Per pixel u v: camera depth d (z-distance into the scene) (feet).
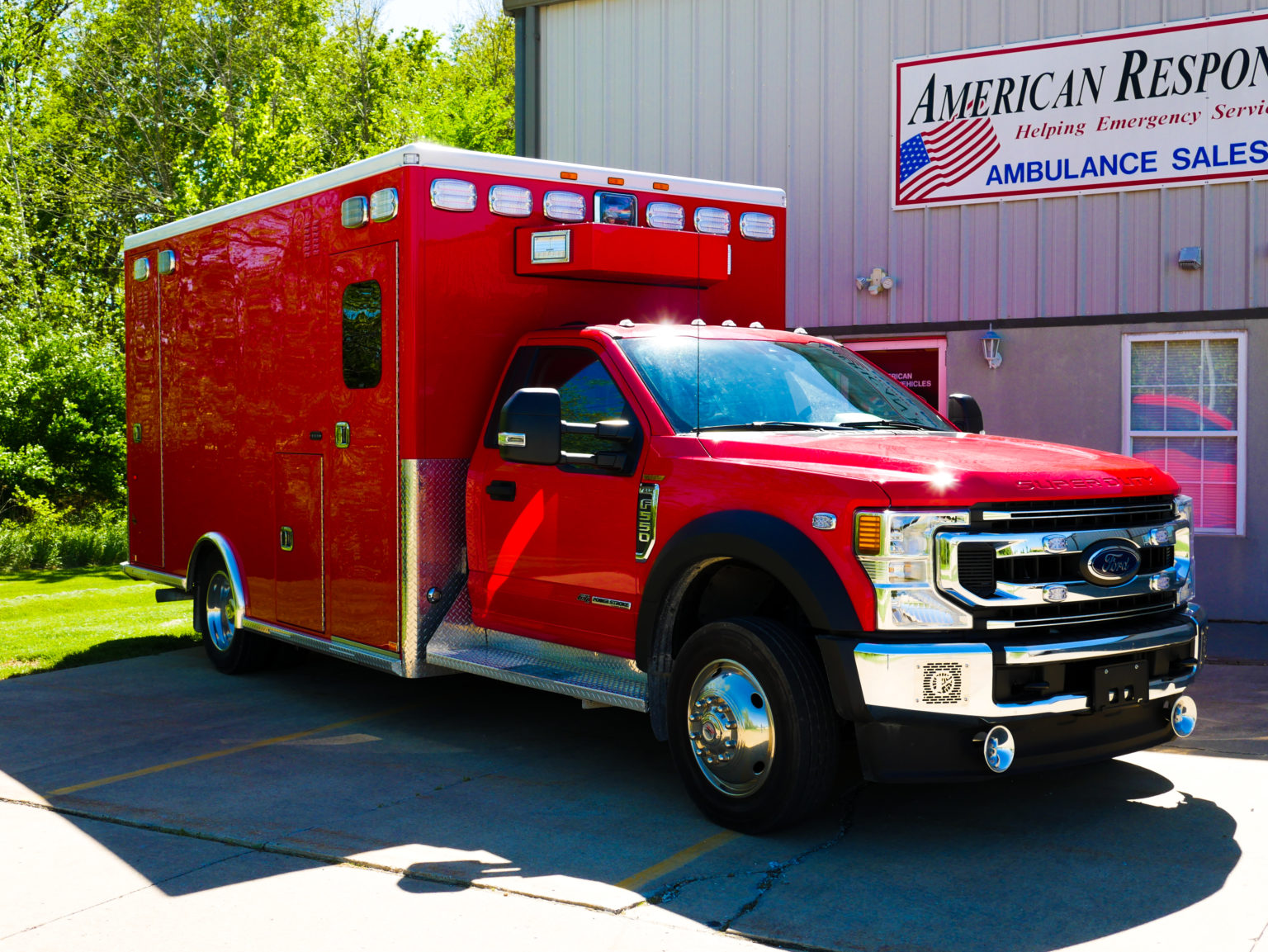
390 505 21.08
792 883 14.42
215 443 27.27
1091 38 33.14
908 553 14.80
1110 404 33.47
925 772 14.92
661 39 39.37
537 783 19.01
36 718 23.77
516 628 20.29
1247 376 32.04
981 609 14.89
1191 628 16.49
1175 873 14.64
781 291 24.84
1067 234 33.81
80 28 110.63
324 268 22.88
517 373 20.74
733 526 16.08
